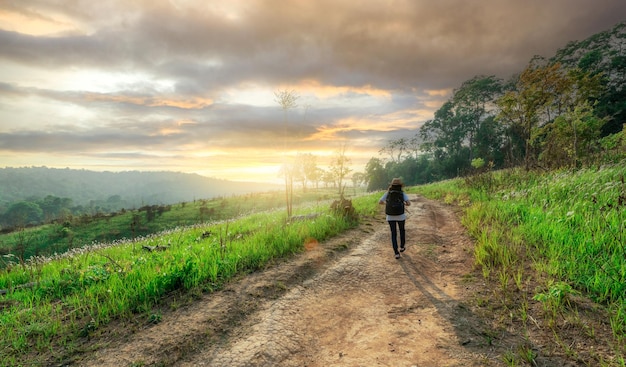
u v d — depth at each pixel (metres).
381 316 4.66
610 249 5.19
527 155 21.38
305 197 67.25
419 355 3.59
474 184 18.97
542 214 8.03
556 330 3.69
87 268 6.98
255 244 7.96
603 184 8.88
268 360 3.59
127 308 4.82
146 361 3.61
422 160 88.88
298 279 6.11
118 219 55.53
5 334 4.23
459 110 74.25
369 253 7.78
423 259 7.12
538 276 5.06
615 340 3.37
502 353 3.43
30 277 8.07
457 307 4.64
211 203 65.44
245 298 5.20
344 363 3.54
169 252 8.73
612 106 41.81
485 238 7.12
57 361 3.66
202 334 4.13
